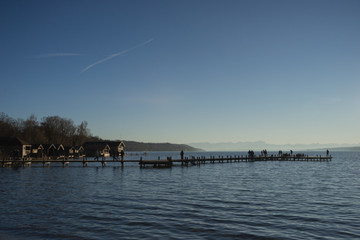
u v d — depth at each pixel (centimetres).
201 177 4169
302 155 9425
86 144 12019
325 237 1363
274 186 3155
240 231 1455
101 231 1463
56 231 1469
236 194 2584
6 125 11075
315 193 2650
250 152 8731
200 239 1337
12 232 1455
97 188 2977
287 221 1639
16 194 2584
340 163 8369
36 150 8681
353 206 2050
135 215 1781
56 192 2703
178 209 1945
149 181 3638
